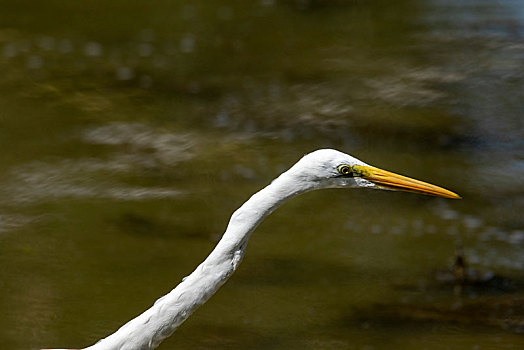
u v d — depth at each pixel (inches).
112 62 662.5
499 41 705.0
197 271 237.3
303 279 407.2
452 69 653.9
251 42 709.9
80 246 431.8
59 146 533.6
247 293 394.6
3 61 650.2
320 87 625.9
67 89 611.5
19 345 351.3
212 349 350.9
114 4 784.9
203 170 512.1
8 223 449.7
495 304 386.6
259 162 522.3
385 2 807.1
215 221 460.4
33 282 399.2
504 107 593.3
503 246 437.4
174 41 707.4
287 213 472.7
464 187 495.5
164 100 601.9
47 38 702.5
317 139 551.2
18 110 577.6
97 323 370.0
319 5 801.6
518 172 510.6
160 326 239.1
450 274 412.5
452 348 353.4
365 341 359.6
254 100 605.3
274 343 356.5
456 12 774.5
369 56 682.2
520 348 352.5
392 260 425.4
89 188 488.4
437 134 557.3
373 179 246.4
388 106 596.1
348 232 453.1
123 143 541.0
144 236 443.2
